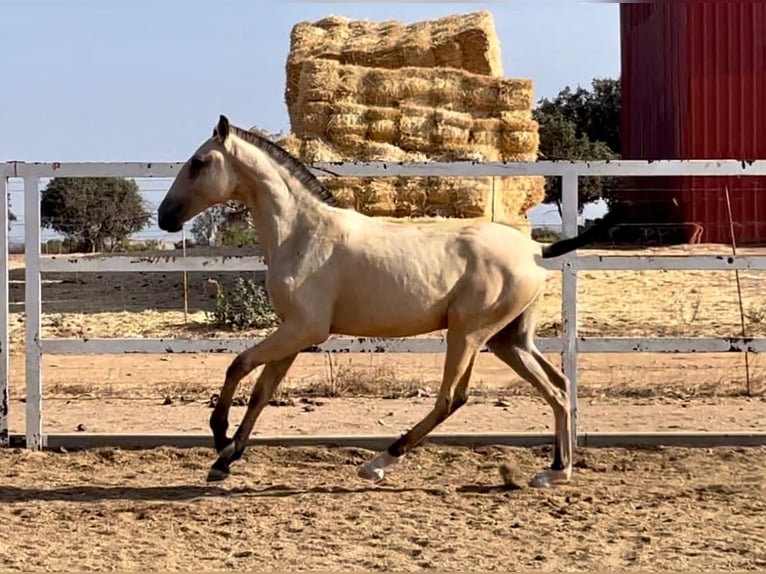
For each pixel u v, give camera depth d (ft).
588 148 139.23
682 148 84.12
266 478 24.06
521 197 63.87
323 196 22.67
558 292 54.60
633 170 26.16
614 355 42.24
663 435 26.84
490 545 18.72
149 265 26.35
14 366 40.65
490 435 26.91
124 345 26.37
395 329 22.40
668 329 44.68
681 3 83.97
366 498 22.11
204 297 57.77
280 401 32.42
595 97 157.58
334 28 69.62
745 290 55.26
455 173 26.07
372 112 62.85
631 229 81.15
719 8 83.05
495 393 33.81
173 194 22.40
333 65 63.21
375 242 22.26
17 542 18.93
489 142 63.67
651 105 94.27
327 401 32.86
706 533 19.40
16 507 21.34
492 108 64.13
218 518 20.54
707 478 23.91
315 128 62.69
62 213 85.87
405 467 25.00
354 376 35.04
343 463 25.45
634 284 57.52
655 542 18.84
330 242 22.16
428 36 67.00
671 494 22.26
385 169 26.03
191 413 31.19
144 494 22.52
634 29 100.99
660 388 34.81
